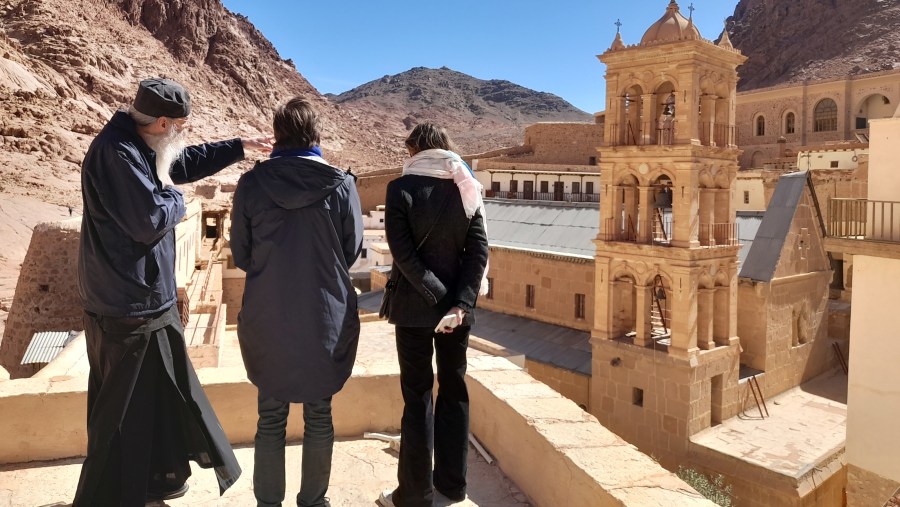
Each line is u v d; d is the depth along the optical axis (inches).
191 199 1859.0
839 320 1272.1
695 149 880.9
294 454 230.4
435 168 171.6
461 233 171.6
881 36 5900.6
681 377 889.5
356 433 251.8
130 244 164.1
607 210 987.9
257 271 163.5
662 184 946.7
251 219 163.9
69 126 3612.2
